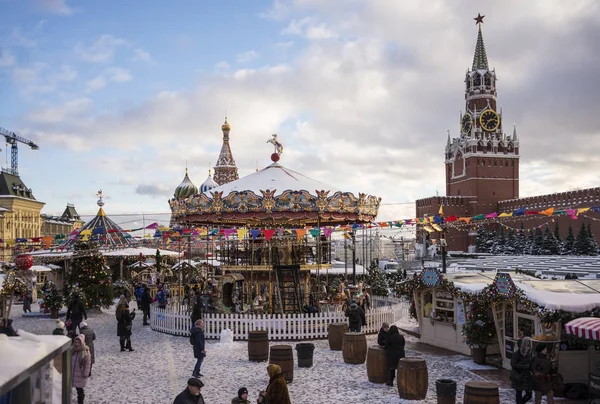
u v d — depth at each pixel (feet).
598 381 42.70
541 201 424.87
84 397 46.24
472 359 63.36
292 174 99.86
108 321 103.86
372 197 96.68
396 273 165.48
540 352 42.32
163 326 86.58
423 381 46.29
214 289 106.01
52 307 111.96
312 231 76.54
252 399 46.80
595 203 368.07
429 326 73.87
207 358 65.21
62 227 392.06
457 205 508.94
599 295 49.11
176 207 95.66
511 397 47.01
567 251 340.39
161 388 51.01
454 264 227.81
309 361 59.57
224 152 447.83
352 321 72.43
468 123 536.42
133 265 155.84
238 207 87.40
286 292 91.97
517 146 526.57
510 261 268.00
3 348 20.94
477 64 548.31
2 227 303.89
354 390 49.85
